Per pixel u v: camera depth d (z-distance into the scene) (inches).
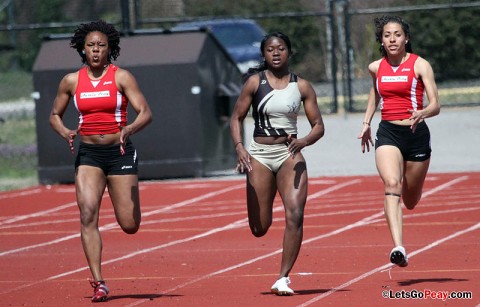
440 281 1230.9
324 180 2418.8
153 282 1321.4
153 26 4392.2
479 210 1915.6
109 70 1194.6
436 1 3698.3
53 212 2144.4
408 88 1244.5
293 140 1159.0
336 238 1679.4
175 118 2508.6
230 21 3900.1
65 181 2544.3
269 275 1346.0
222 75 2657.5
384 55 1283.2
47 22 5251.0
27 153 3085.6
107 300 1183.6
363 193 2204.7
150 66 2497.5
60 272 1444.4
